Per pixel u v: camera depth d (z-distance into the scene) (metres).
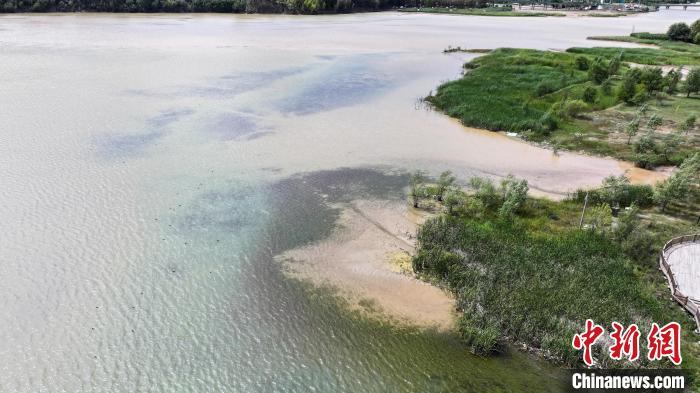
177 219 29.80
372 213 31.52
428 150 42.91
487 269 25.42
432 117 52.53
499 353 20.62
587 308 22.59
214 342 20.75
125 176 34.91
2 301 22.41
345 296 23.72
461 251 27.23
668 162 41.34
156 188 33.44
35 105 48.97
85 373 19.08
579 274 25.00
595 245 27.75
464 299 23.28
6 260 25.14
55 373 19.03
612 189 34.19
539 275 24.88
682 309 23.06
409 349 20.75
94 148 39.38
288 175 36.47
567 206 33.19
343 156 40.53
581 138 46.66
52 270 24.61
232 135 43.84
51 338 20.59
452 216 31.14
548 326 21.53
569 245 27.75
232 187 34.16
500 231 29.05
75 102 50.62
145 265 25.38
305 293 23.83
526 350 20.80
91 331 21.02
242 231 28.86
